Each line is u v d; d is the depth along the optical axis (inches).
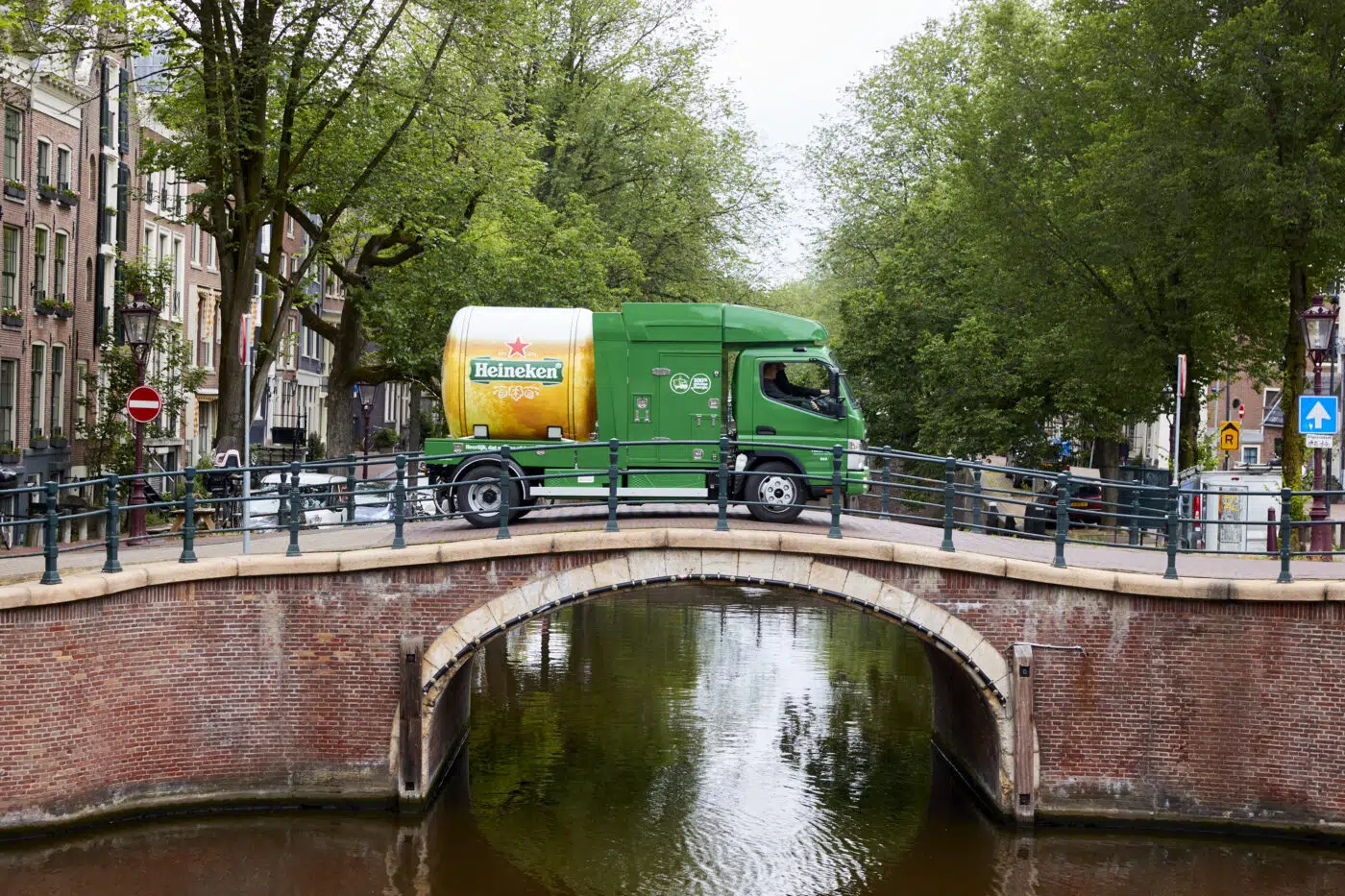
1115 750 669.9
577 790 751.7
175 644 656.4
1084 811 671.8
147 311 863.1
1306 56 971.9
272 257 1152.8
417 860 631.2
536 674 1040.2
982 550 756.0
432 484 772.0
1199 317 1165.7
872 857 649.0
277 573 668.7
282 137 1066.7
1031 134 1295.5
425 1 1078.4
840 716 931.3
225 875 601.3
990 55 1354.6
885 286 1715.1
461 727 843.4
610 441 695.1
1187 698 665.0
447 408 774.5
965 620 676.7
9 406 1274.6
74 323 1424.7
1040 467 1528.1
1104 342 1242.6
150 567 652.1
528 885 607.8
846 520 861.8
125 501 1226.6
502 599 677.3
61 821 617.6
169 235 1802.4
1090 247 1214.9
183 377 1371.8
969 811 719.1
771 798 746.2
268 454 1958.7
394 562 671.8
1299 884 602.2
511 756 818.2
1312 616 653.9
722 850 661.9
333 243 1390.3
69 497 1206.9
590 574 679.7
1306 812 653.3
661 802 733.3
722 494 692.7
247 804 669.9
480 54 1125.7
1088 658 671.8
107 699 633.6
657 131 1756.9
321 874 608.1
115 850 619.2
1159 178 1052.5
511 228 1441.9
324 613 674.8
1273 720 657.6
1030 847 650.8
